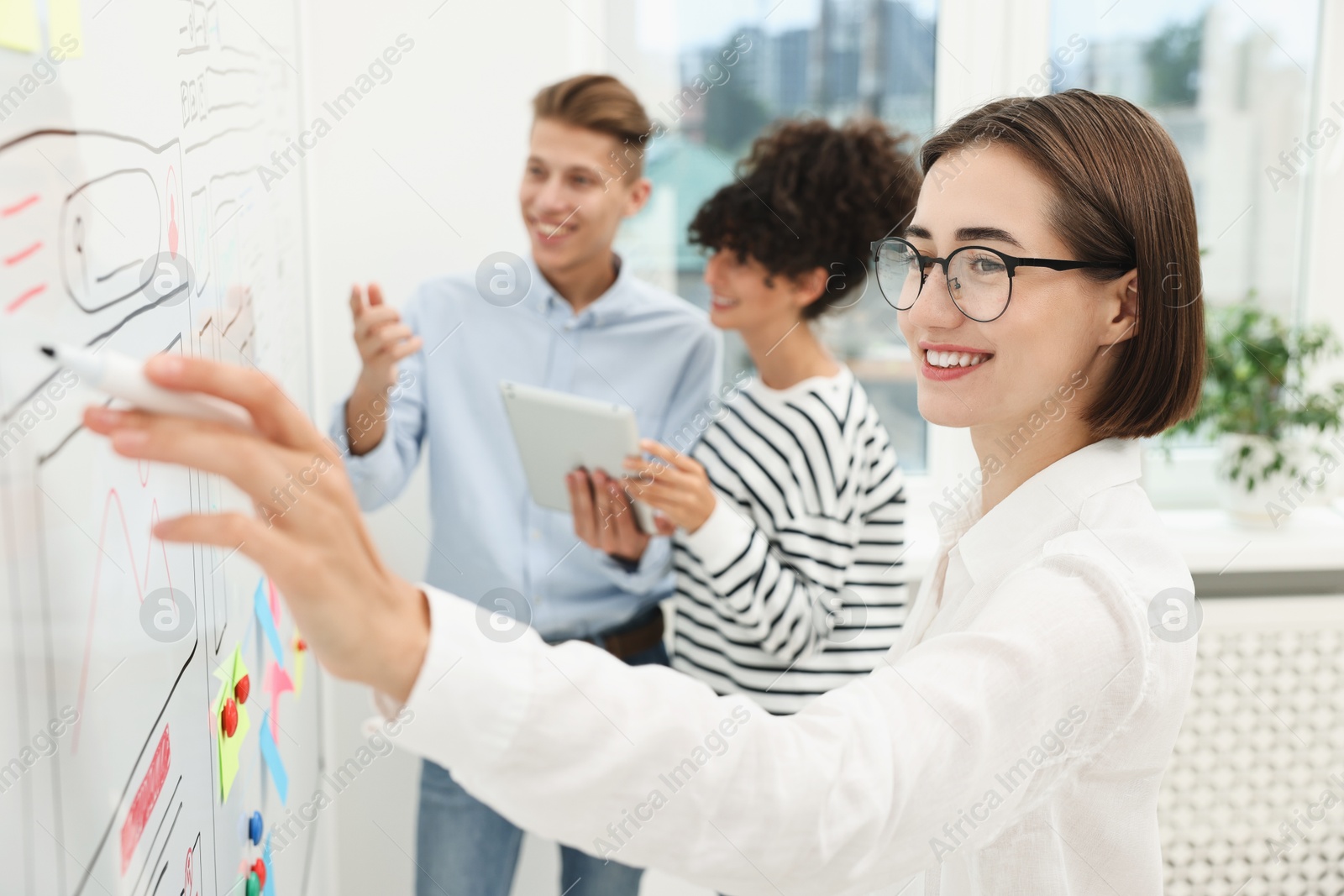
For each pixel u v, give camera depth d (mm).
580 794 407
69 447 375
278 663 942
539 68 1550
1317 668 1717
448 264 1566
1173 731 579
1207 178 1838
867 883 474
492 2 1525
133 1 467
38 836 341
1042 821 587
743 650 1243
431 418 1450
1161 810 1714
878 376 1827
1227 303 1870
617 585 1389
